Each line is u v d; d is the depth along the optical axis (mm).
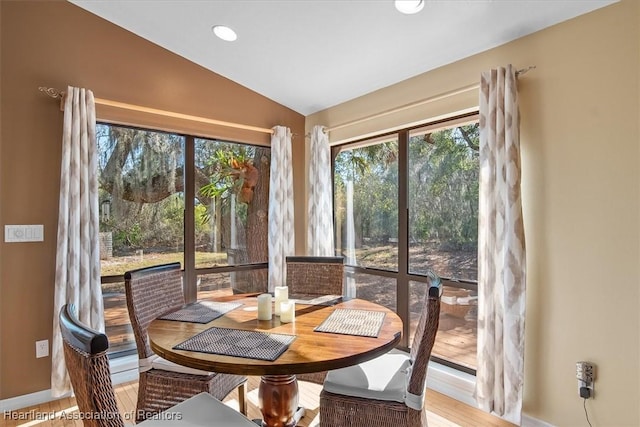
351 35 2428
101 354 1019
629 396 1751
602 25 1836
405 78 2875
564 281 1969
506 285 2055
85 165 2492
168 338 1553
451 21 2146
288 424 1899
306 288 2646
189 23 2592
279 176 3523
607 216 1821
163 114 2943
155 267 2184
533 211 2090
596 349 1853
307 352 1392
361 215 3383
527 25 2070
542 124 2057
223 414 1490
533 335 2084
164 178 3082
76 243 2428
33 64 2438
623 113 1771
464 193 2582
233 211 3480
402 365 1860
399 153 3014
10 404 2346
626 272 1763
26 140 2406
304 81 3191
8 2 2367
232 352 1391
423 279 2838
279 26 2436
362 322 1767
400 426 1569
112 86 2740
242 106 3432
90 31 2650
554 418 1996
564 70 1972
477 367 2230
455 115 2584
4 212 2336
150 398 1924
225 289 3410
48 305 2469
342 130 3457
